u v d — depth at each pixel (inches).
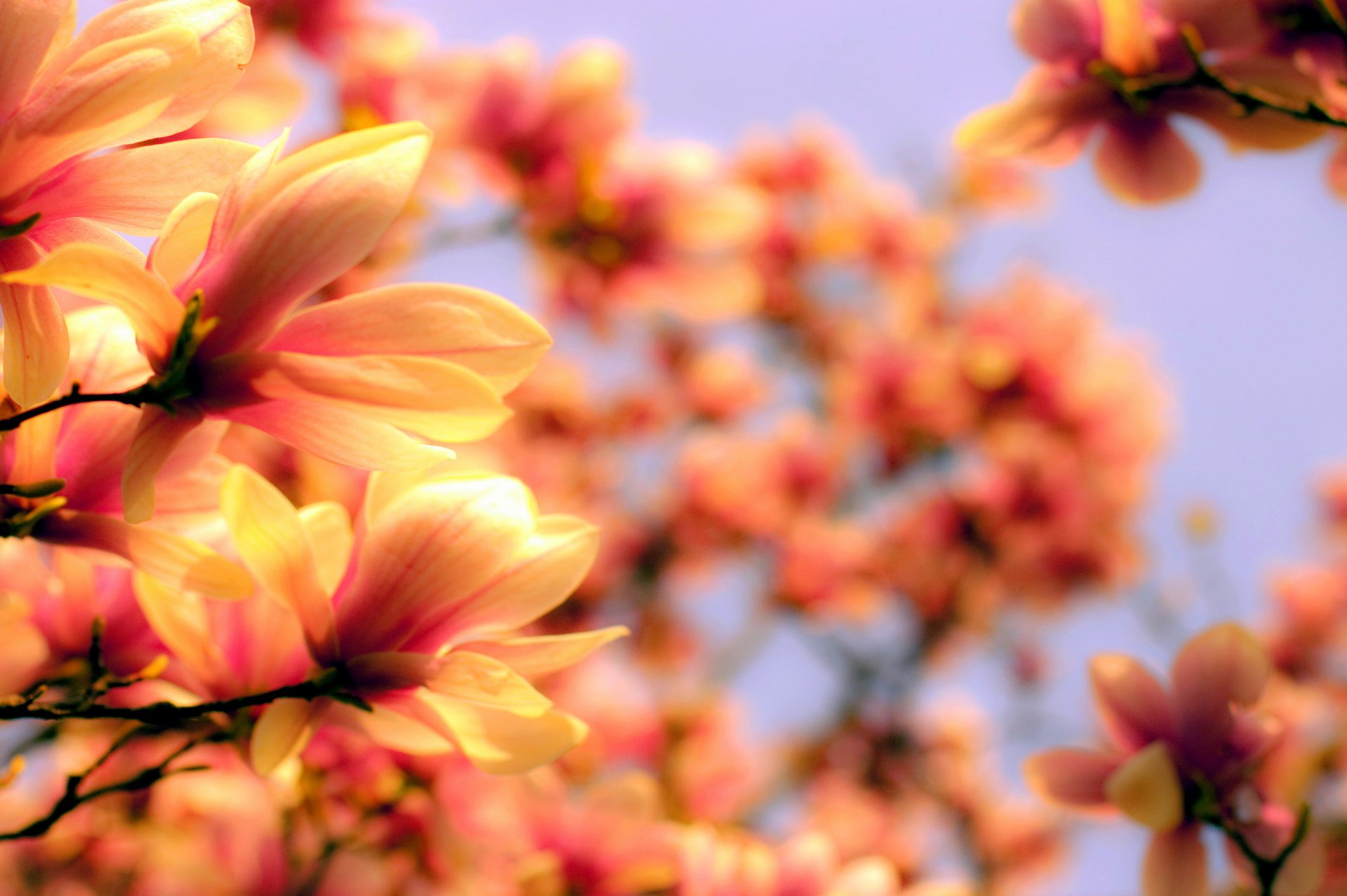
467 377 58.7
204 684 62.6
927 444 192.4
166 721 60.5
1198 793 68.4
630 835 85.4
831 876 89.6
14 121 58.3
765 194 207.3
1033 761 69.8
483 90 112.0
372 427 59.1
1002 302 189.6
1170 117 69.9
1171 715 69.1
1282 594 194.5
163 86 58.5
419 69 111.0
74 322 61.1
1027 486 188.1
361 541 61.2
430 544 60.7
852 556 195.9
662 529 194.4
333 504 61.4
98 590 63.3
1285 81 68.8
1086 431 183.9
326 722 61.4
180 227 58.6
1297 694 177.0
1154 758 67.7
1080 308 184.9
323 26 104.3
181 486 61.1
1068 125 70.2
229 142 59.4
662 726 156.3
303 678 62.1
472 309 58.8
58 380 58.6
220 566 60.4
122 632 63.4
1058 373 183.2
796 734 200.1
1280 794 86.9
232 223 58.7
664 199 117.5
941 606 197.5
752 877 87.4
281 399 59.0
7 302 58.5
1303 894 68.2
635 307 124.6
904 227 214.7
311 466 107.2
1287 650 189.9
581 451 195.8
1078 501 186.9
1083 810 69.7
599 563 185.2
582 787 140.9
